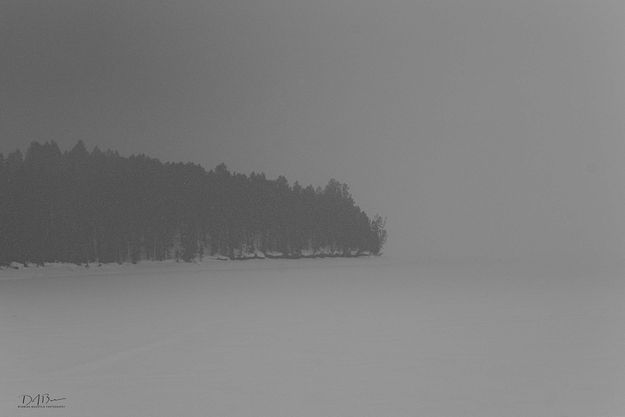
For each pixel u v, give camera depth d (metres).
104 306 18.61
